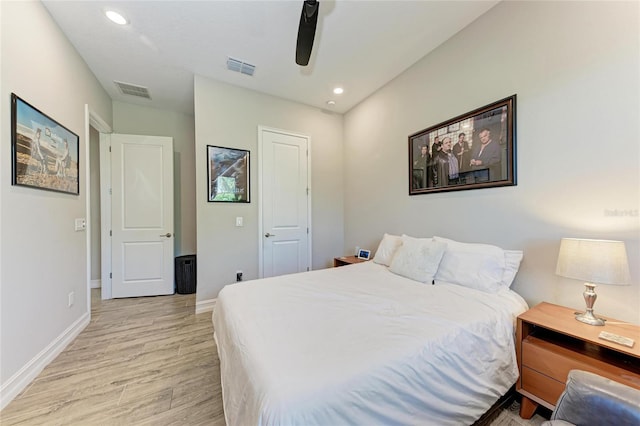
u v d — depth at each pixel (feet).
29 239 5.62
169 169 11.84
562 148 5.39
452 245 6.98
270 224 11.06
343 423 2.72
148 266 11.52
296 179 11.74
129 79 9.72
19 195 5.35
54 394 5.14
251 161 10.56
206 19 6.72
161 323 8.58
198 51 8.06
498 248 6.20
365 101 11.43
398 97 9.61
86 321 8.31
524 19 5.96
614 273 4.10
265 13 6.52
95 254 12.36
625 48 4.58
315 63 8.77
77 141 7.88
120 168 11.21
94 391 5.24
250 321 4.34
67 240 7.21
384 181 10.44
